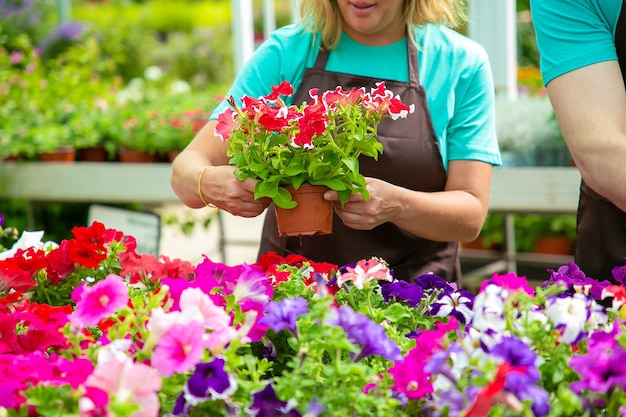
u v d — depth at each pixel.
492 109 2.35
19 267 1.97
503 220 5.09
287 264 1.93
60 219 5.01
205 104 5.71
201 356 1.30
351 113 1.86
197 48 12.51
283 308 1.44
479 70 2.32
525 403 1.17
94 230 2.08
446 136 2.33
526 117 4.19
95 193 4.39
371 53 2.29
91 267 2.02
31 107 5.25
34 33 7.16
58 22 7.48
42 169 4.45
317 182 1.90
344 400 1.28
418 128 2.25
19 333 1.72
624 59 1.86
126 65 11.41
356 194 1.94
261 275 1.61
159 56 12.15
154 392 1.26
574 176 3.64
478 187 2.27
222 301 1.62
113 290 1.46
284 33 2.35
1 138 4.59
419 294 1.76
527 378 1.22
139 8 14.69
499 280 1.52
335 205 1.99
